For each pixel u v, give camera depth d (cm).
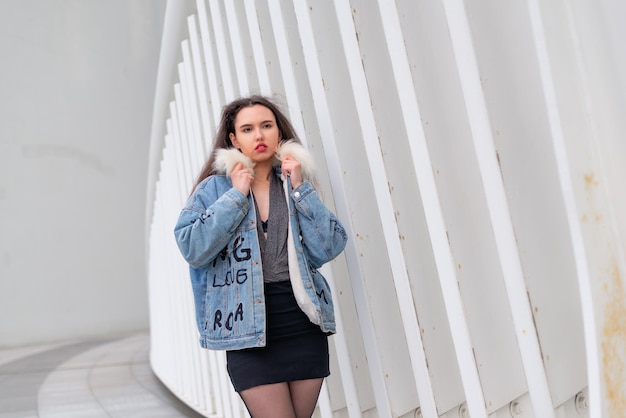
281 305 209
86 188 1553
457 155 219
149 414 569
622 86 135
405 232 235
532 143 204
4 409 650
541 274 200
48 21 1548
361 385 283
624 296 140
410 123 209
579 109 138
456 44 189
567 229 215
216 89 379
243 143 221
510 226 191
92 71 1579
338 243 219
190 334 518
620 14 134
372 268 260
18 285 1473
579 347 212
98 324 1538
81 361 1052
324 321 216
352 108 268
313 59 258
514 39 203
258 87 330
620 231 139
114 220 1573
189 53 429
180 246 210
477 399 209
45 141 1524
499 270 228
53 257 1509
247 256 208
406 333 236
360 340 287
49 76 1539
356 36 234
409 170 244
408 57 207
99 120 1577
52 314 1495
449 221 210
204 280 219
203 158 428
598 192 139
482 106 187
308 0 259
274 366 205
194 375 522
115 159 1585
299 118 281
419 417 267
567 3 140
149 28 1641
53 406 647
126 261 1581
